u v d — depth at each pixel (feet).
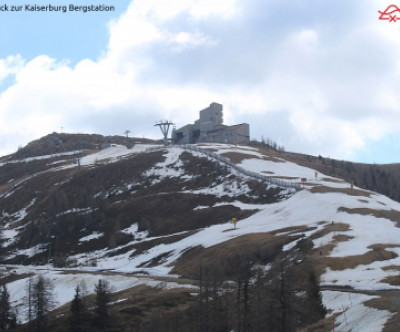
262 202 401.70
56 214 472.44
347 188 401.08
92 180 531.50
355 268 208.03
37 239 430.61
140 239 389.80
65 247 406.00
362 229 266.57
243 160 518.78
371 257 218.59
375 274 197.16
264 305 158.92
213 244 299.79
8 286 297.74
